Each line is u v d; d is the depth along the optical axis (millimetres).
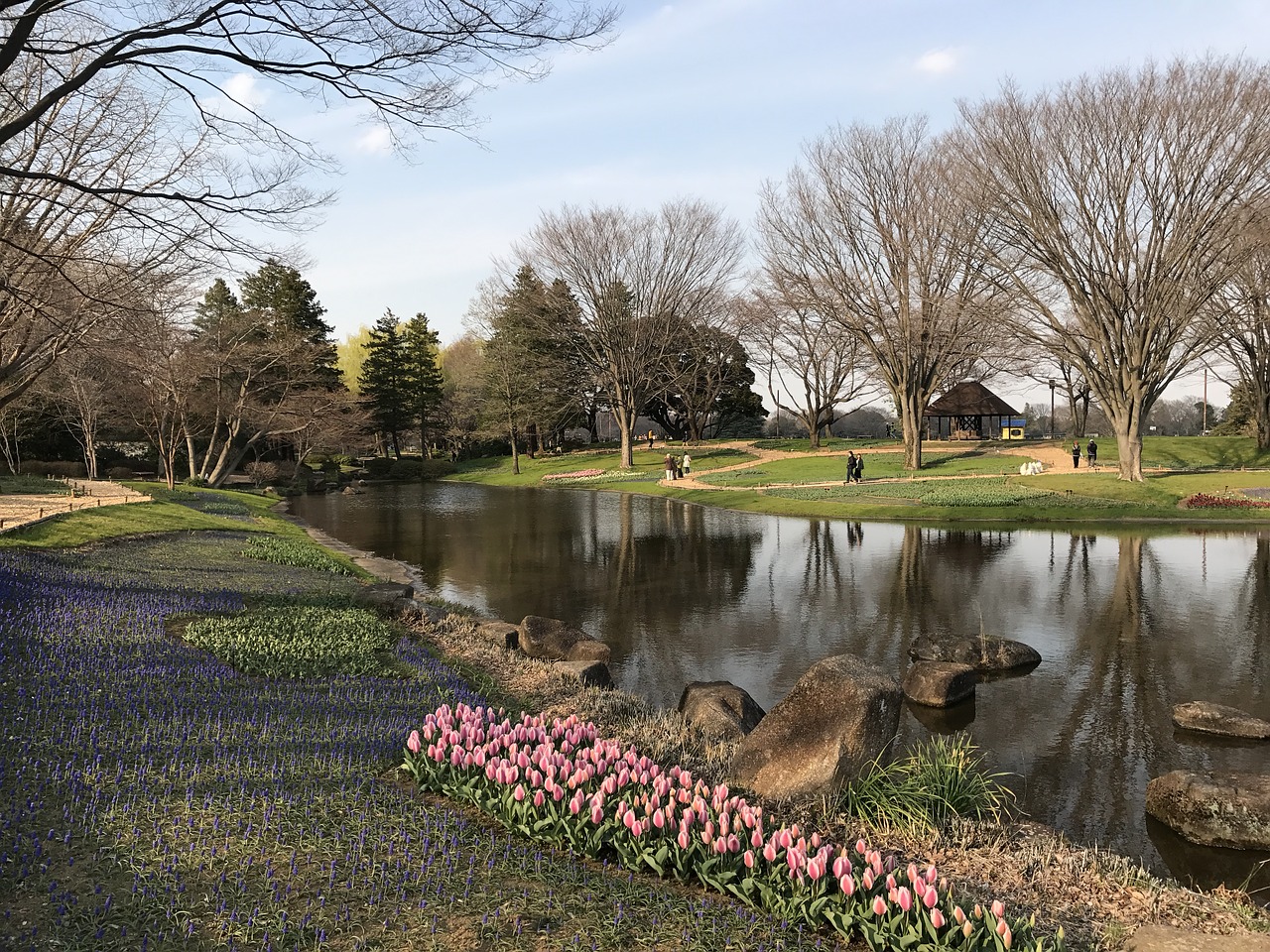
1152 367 34312
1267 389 49969
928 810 6270
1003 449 54531
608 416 110938
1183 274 31500
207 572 15555
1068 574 18781
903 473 44656
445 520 33812
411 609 12812
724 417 85625
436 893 4555
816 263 46000
